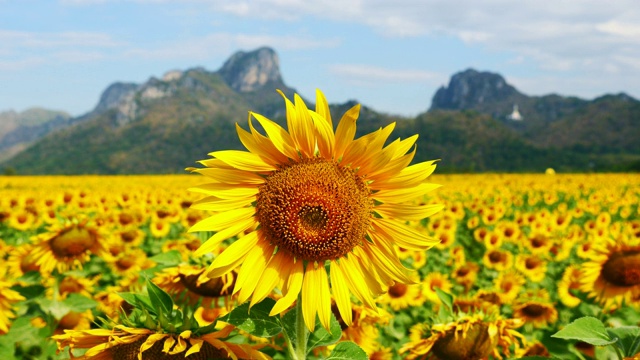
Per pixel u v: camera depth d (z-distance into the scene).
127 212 2.70
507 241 2.61
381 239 0.54
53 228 1.28
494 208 3.57
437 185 0.53
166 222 2.58
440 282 1.61
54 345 1.02
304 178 0.53
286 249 0.53
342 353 0.51
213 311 0.84
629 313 1.08
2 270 1.06
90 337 0.51
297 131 0.54
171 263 0.87
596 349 0.84
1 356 0.94
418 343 0.82
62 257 1.27
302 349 0.52
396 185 0.54
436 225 2.66
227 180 0.54
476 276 1.92
